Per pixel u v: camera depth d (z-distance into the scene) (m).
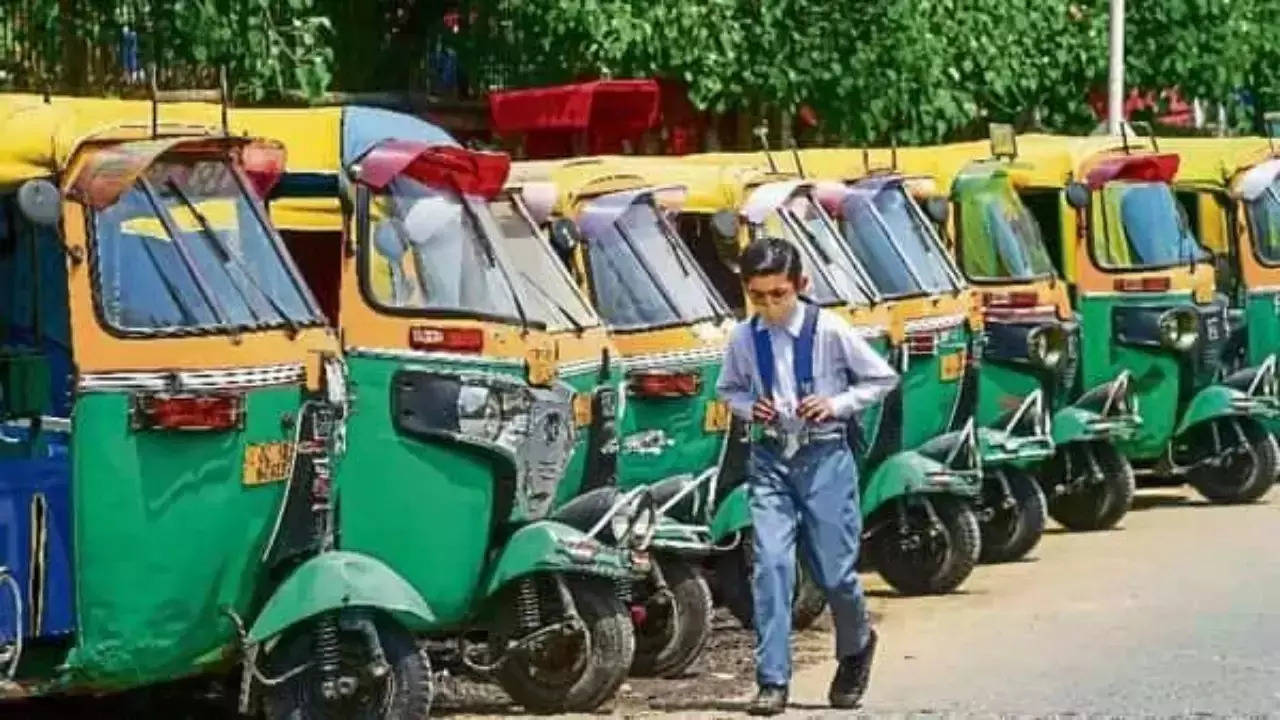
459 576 12.33
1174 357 22.59
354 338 12.09
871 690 13.87
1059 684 14.03
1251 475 24.09
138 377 10.78
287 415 11.27
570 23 24.45
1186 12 32.66
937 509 17.86
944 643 15.70
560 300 13.73
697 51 25.02
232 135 11.48
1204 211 24.75
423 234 12.44
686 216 16.83
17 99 11.52
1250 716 12.91
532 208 14.55
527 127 18.09
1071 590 18.16
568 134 18.52
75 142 10.88
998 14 29.08
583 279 14.98
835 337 12.86
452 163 12.59
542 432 12.52
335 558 11.45
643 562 13.07
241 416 11.00
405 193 12.48
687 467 15.06
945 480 17.30
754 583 12.95
